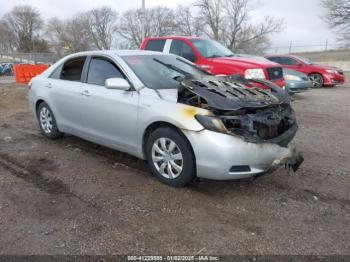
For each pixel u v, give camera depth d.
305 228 3.54
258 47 49.44
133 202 4.02
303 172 4.97
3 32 92.94
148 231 3.46
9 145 6.14
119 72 5.00
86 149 5.87
